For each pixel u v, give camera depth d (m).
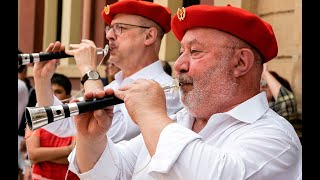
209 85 2.23
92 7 7.76
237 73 2.24
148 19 3.50
